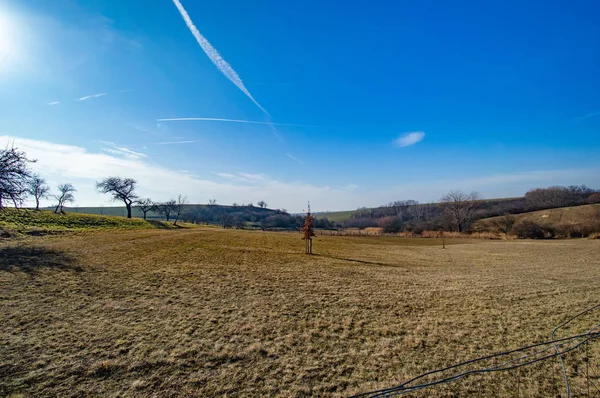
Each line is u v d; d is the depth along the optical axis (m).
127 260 19.86
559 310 12.15
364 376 6.93
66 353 7.36
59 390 5.93
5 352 7.16
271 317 10.84
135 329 9.09
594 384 6.48
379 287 16.52
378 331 9.80
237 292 14.12
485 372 7.06
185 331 9.16
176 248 28.27
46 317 9.41
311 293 14.62
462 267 25.97
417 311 12.07
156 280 15.24
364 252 38.81
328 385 6.52
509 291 15.73
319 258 30.03
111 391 6.02
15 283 12.58
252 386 6.43
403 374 7.04
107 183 73.00
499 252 38.66
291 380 6.70
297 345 8.58
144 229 49.31
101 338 8.31
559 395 6.13
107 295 12.18
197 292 13.67
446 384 6.55
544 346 8.61
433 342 8.95
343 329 9.94
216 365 7.27
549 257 31.95
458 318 11.20
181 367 7.09
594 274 21.20
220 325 9.83
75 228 36.78
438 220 90.38
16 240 24.36
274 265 23.28
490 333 9.68
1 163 23.08
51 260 17.59
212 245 34.09
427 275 21.30
